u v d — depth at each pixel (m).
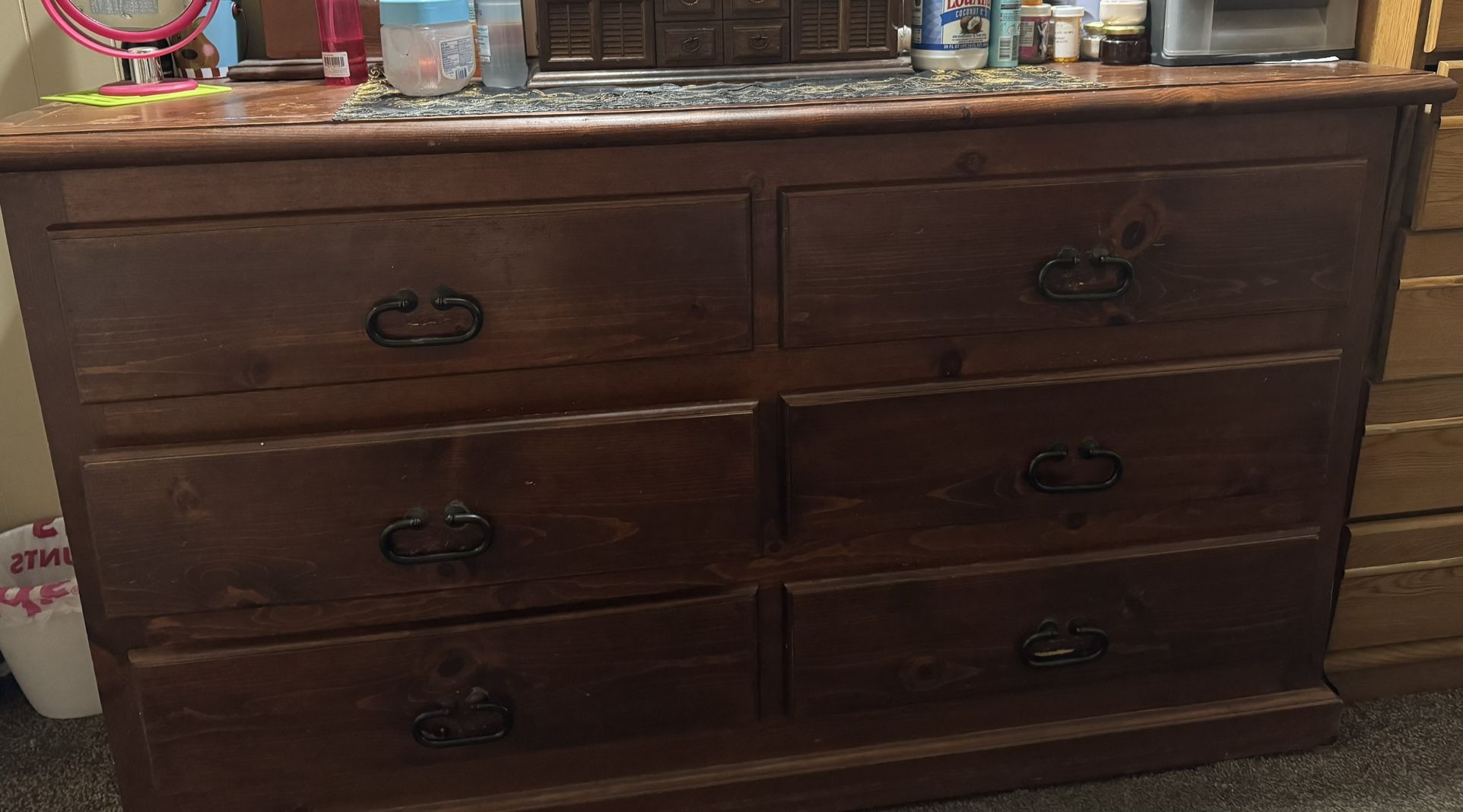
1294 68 1.29
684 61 1.26
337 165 1.05
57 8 1.26
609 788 1.30
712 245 1.12
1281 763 1.43
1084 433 1.25
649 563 1.21
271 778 1.23
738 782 1.32
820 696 1.29
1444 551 1.47
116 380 1.07
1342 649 1.51
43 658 1.52
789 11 1.26
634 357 1.15
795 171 1.12
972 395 1.21
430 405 1.14
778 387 1.19
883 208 1.13
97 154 1.00
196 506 1.12
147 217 1.04
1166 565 1.32
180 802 1.24
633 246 1.11
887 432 1.21
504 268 1.10
